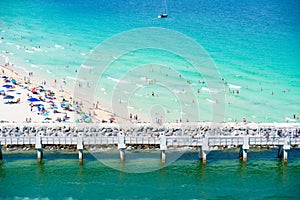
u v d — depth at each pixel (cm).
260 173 6241
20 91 8962
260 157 6600
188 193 5822
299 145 6706
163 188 5903
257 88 9750
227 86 9788
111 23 14912
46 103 8400
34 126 6981
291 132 6725
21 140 6316
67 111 8075
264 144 6397
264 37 13475
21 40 13150
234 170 6291
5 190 5822
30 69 10625
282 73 10725
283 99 9194
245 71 10719
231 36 13538
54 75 10219
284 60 11606
